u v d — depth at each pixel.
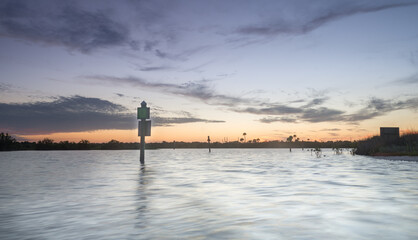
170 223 4.94
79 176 12.55
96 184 9.99
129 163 21.48
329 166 17.23
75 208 6.20
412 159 22.23
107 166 18.44
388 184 9.40
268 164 19.58
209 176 12.36
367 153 31.91
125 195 7.79
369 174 12.52
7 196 7.67
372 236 4.12
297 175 12.43
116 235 4.28
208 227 4.67
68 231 4.51
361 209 5.84
